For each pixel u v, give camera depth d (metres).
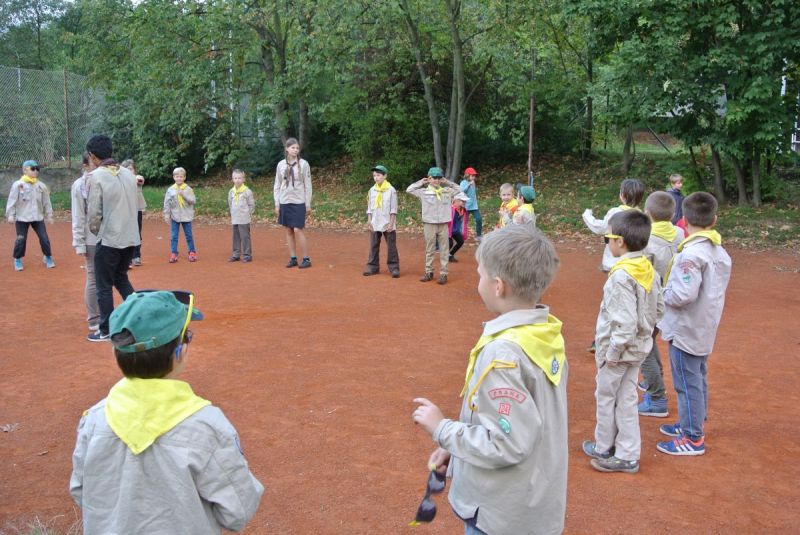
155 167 22.61
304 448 4.58
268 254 12.87
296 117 24.25
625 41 14.34
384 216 10.50
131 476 1.99
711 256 4.29
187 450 2.01
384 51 20.09
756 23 13.47
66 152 21.45
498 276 2.29
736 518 3.75
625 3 13.57
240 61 20.17
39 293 9.48
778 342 7.25
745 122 14.07
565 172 19.95
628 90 14.77
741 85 13.59
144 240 14.59
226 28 19.42
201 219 17.92
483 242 2.38
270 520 3.69
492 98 20.39
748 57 13.25
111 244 6.83
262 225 16.97
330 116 20.72
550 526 2.27
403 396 5.54
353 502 3.88
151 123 22.56
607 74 15.39
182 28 19.86
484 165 21.70
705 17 13.20
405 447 4.60
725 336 7.49
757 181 15.07
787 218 14.09
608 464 4.29
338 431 4.86
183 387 2.11
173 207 11.71
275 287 9.86
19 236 11.05
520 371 2.17
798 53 13.35
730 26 13.41
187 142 21.75
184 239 14.76
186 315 2.17
